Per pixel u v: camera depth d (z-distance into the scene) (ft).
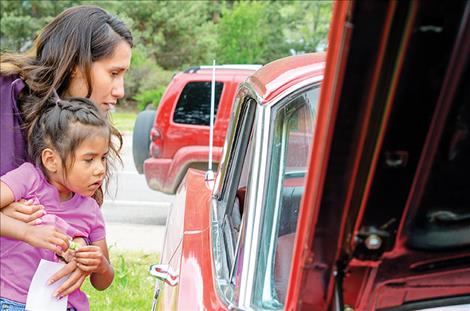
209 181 10.16
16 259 5.49
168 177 18.93
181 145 18.85
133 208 24.38
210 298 5.39
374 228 3.73
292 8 103.91
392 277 4.05
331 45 3.14
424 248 3.91
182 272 6.07
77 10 5.90
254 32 98.37
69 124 5.38
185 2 100.22
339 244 3.72
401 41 3.03
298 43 104.12
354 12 2.96
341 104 3.22
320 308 4.01
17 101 5.51
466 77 3.16
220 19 106.11
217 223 7.39
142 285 14.16
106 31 5.85
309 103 6.33
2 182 5.22
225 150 8.91
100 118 5.54
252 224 5.36
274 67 7.27
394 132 3.34
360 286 4.04
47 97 5.54
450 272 4.14
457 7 2.93
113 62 5.93
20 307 5.45
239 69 19.02
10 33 87.76
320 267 3.82
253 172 5.71
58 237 5.37
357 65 3.10
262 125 6.01
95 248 5.61
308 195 3.56
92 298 13.24
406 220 3.74
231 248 6.20
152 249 18.01
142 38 98.99
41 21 89.10
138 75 88.33
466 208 3.76
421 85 3.18
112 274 6.11
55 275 5.51
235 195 7.53
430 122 3.32
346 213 3.59
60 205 5.69
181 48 100.73
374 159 3.42
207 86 18.88
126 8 95.81
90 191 5.65
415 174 3.52
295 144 6.12
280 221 5.57
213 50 100.17
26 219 5.26
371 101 3.21
